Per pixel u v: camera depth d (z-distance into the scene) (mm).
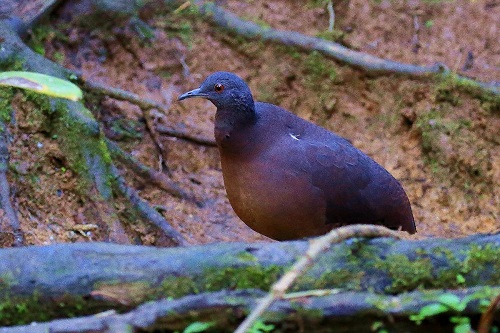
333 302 6742
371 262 7234
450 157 13719
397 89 14289
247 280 7137
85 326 6574
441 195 13633
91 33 13672
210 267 7137
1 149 10656
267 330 6703
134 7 13977
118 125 13070
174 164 13250
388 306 6750
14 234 9969
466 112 14008
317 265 7172
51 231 10656
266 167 9508
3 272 7090
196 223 12359
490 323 6715
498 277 7305
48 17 13266
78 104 11422
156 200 12422
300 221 9688
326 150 9797
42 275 7094
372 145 14133
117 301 7070
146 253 7270
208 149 13547
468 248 7352
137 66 13898
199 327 6566
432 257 7289
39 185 10945
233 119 9531
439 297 6805
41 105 11281
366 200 10016
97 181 11094
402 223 10555
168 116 13609
